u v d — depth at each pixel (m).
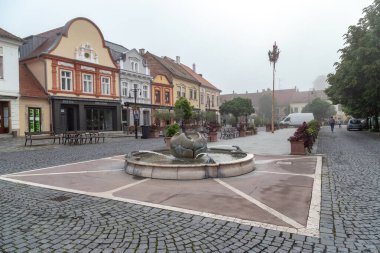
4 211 4.98
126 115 34.44
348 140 20.27
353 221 4.41
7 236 3.93
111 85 32.03
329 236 3.87
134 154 10.00
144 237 3.86
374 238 3.82
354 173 8.19
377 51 20.73
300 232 3.99
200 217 4.57
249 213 4.75
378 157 11.42
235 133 26.31
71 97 27.64
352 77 22.73
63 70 27.16
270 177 7.54
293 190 6.20
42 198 5.76
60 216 4.69
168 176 7.28
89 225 4.29
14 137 22.81
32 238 3.86
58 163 10.64
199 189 6.28
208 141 20.08
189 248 3.55
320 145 16.61
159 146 17.31
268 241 3.72
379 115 35.22
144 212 4.84
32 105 24.70
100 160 11.10
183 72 48.66
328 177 7.64
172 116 31.34
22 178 7.79
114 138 24.88
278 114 91.25
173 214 4.72
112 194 5.96
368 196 5.79
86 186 6.71
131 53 34.88
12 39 22.78
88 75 29.59
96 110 30.83
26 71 26.58
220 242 3.70
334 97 29.41
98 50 30.55
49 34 29.53
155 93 39.03
